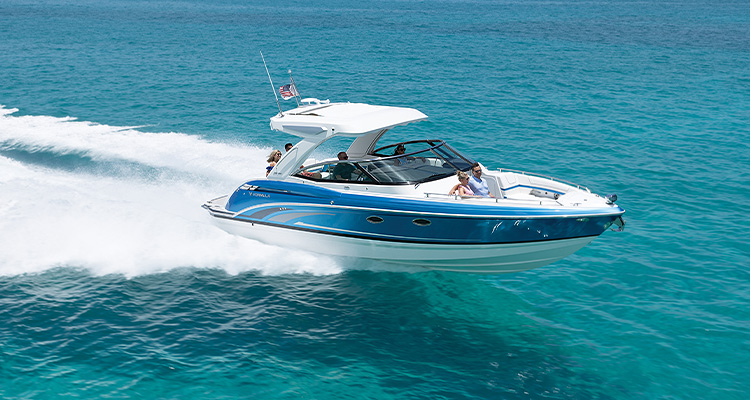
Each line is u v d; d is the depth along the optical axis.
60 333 8.26
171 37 50.38
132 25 61.53
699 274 10.34
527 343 8.40
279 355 8.00
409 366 7.88
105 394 7.11
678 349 8.20
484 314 9.12
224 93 26.72
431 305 9.32
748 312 9.08
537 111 24.14
